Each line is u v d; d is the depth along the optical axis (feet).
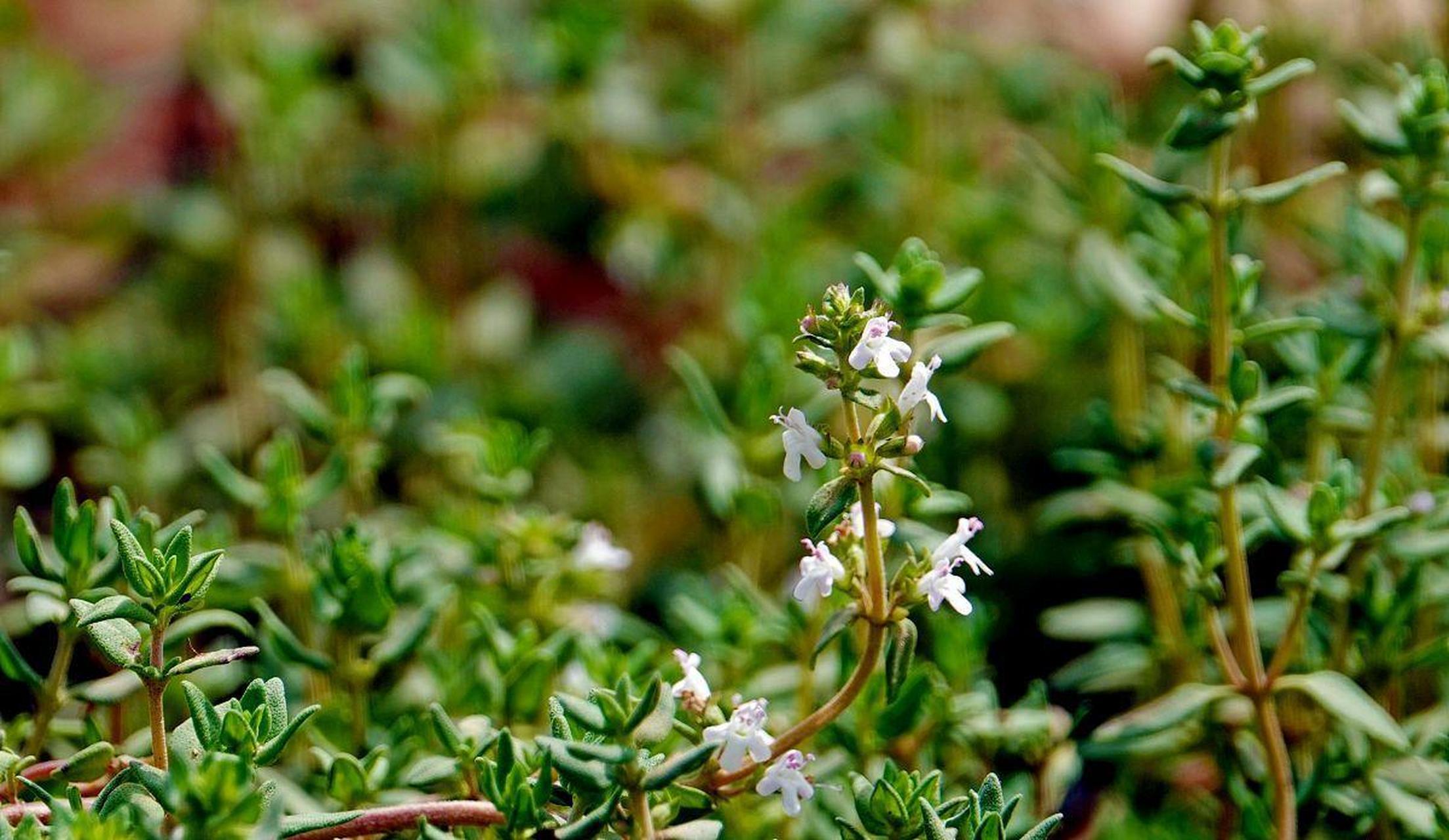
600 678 1.06
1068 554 1.30
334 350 1.46
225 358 1.49
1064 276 1.42
